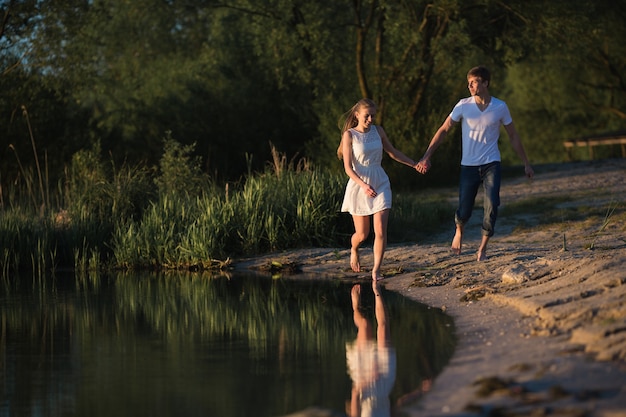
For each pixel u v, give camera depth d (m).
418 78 23.86
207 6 25.94
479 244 12.11
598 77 38.84
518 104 42.88
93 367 6.43
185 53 32.75
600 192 17.00
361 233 10.66
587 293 7.00
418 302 8.77
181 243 13.05
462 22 21.66
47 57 21.84
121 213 14.51
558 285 7.73
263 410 5.15
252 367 6.27
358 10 23.25
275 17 23.69
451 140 23.03
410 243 13.01
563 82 39.97
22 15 21.70
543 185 19.62
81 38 22.48
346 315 8.26
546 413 4.38
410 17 22.61
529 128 43.34
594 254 9.57
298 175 14.85
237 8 24.23
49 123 22.12
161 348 7.05
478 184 9.65
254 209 13.58
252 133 26.11
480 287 8.79
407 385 5.53
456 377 5.52
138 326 8.09
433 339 6.87
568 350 5.64
